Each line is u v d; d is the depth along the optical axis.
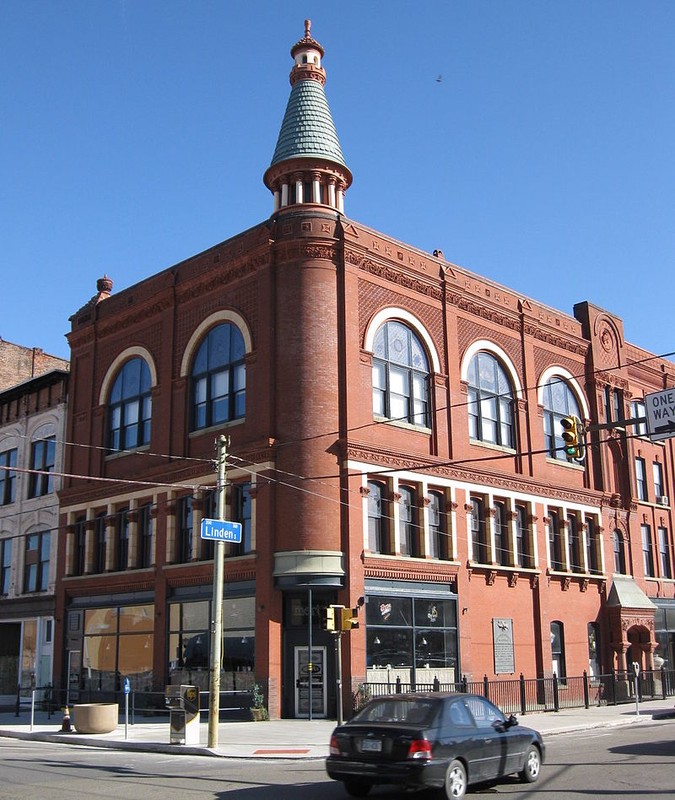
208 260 35.81
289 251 32.72
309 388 31.31
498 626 35.59
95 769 18.38
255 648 30.12
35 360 55.34
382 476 32.41
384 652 30.69
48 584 41.44
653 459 48.44
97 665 37.00
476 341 38.28
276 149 35.53
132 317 39.12
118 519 37.97
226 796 14.36
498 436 38.44
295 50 37.31
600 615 41.34
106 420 39.78
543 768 17.41
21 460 45.31
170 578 34.25
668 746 21.00
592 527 42.47
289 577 29.75
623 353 47.25
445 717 14.06
